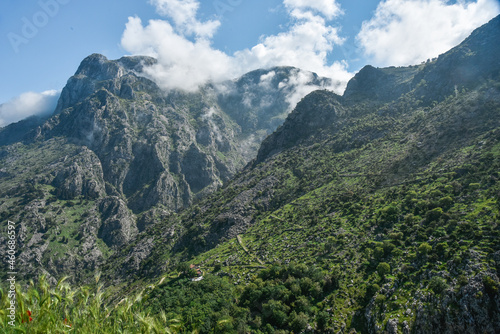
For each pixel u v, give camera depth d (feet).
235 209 619.26
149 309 68.90
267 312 263.90
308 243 383.86
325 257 332.60
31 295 53.06
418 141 510.17
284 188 645.51
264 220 544.21
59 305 57.72
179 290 328.70
